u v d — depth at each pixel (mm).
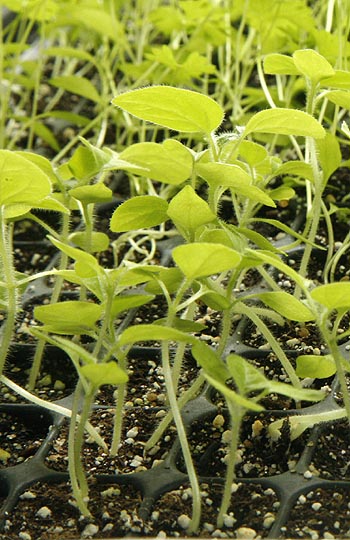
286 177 601
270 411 473
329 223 548
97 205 636
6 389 508
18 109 736
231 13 692
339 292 407
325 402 478
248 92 641
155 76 683
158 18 704
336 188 604
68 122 740
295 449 459
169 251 592
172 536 427
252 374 410
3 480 452
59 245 426
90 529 431
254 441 464
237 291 550
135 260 595
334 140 521
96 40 803
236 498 439
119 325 541
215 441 466
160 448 464
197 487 424
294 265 568
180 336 411
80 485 440
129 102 454
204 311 544
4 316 555
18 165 424
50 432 474
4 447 475
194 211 441
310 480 443
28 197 439
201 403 482
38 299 565
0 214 448
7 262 458
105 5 805
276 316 519
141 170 476
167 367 438
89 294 562
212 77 786
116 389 501
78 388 441
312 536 423
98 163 473
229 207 625
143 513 435
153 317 545
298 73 516
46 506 441
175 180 477
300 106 644
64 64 869
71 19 729
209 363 420
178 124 466
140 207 466
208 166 453
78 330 447
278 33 667
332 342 430
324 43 598
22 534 430
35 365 509
